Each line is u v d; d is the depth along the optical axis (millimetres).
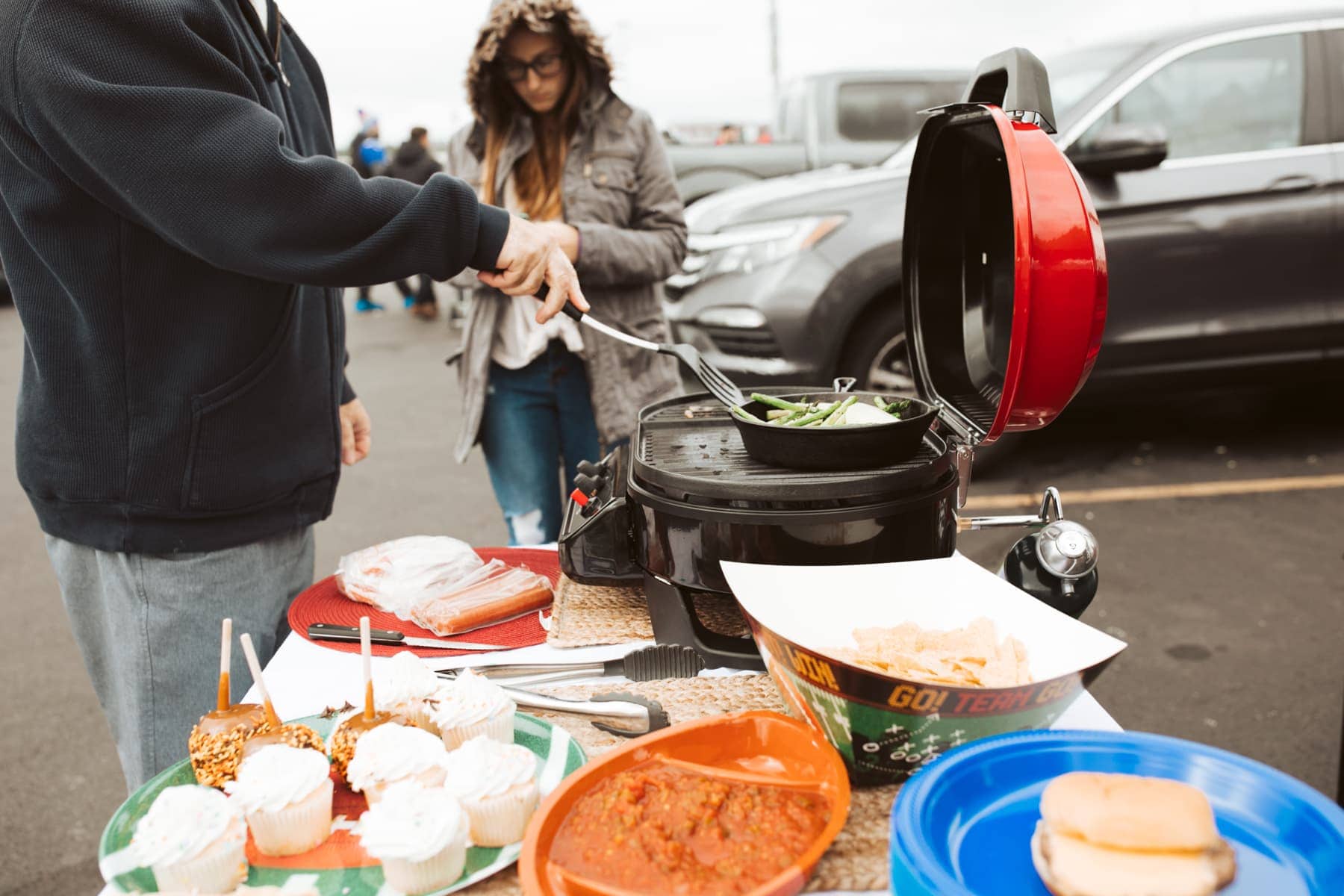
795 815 807
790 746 891
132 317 1268
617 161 2398
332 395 1540
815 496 1076
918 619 993
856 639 966
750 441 1187
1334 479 4168
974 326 1405
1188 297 3889
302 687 1170
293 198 1142
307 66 1638
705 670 1185
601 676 1162
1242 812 763
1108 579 3324
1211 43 3904
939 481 1158
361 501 4586
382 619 1357
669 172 2471
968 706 837
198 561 1394
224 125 1121
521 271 1292
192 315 1291
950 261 1426
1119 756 812
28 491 1388
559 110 2410
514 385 2465
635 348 2436
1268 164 3850
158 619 1391
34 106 1102
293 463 1452
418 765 920
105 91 1085
